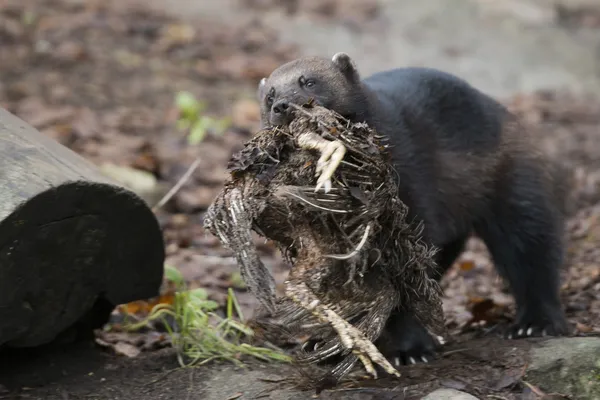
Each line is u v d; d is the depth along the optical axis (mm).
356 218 6754
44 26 22734
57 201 7758
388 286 7285
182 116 18172
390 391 7488
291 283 6613
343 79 9117
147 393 7969
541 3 29250
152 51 22562
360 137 6820
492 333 9898
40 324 8141
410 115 9531
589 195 15391
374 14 27578
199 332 9094
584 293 10891
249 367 8406
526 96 21953
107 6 25516
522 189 10023
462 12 27859
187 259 12234
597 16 28672
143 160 15625
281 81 9016
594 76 24438
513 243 10055
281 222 6855
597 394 7527
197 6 26938
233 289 11328
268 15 26750
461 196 9820
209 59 22656
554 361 7828
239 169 6828
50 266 7957
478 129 9992
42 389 8094
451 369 8016
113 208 8203
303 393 7594
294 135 6844
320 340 7422
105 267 8398
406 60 23891
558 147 18375
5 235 7488
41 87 19109
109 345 9188
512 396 7449
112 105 18844
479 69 23828
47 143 8555
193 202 14562
